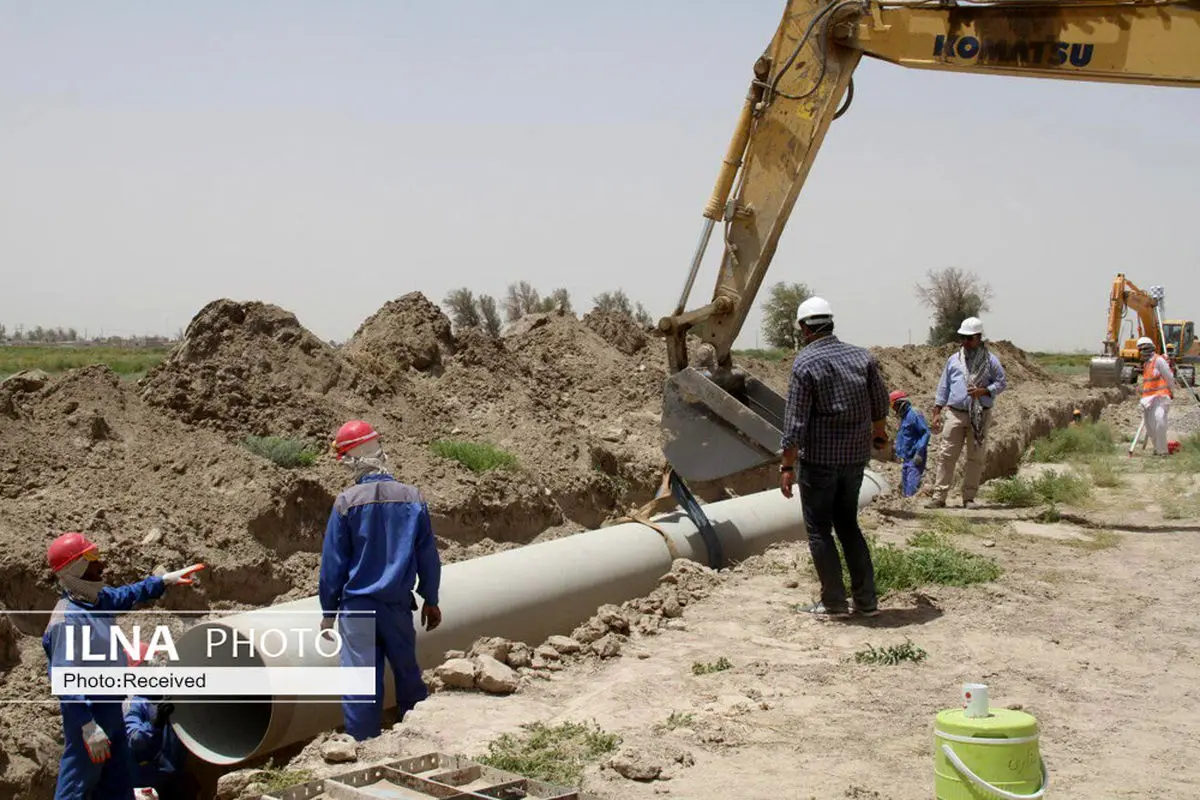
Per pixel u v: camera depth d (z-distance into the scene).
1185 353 47.44
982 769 4.57
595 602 9.18
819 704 6.70
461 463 13.23
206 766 7.41
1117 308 41.09
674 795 5.30
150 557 9.45
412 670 6.79
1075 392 32.47
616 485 15.07
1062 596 9.41
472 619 8.17
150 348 60.88
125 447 10.91
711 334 12.10
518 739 6.02
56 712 7.80
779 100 11.93
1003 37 11.90
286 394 12.81
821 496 8.62
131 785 6.50
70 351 51.94
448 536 12.02
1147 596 9.42
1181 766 5.74
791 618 8.74
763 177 11.92
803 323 8.71
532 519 13.07
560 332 19.98
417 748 5.89
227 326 13.42
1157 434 21.75
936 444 20.53
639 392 18.61
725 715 6.46
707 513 11.16
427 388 15.35
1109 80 11.73
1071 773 5.64
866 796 5.30
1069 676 7.27
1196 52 11.47
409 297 16.89
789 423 8.52
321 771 5.55
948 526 12.60
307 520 11.12
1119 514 14.11
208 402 11.99
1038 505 14.83
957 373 14.52
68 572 6.26
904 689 6.98
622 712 6.57
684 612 8.99
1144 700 6.81
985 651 7.80
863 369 8.56
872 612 8.68
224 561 9.92
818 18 11.72
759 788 5.40
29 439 10.41
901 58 12.07
